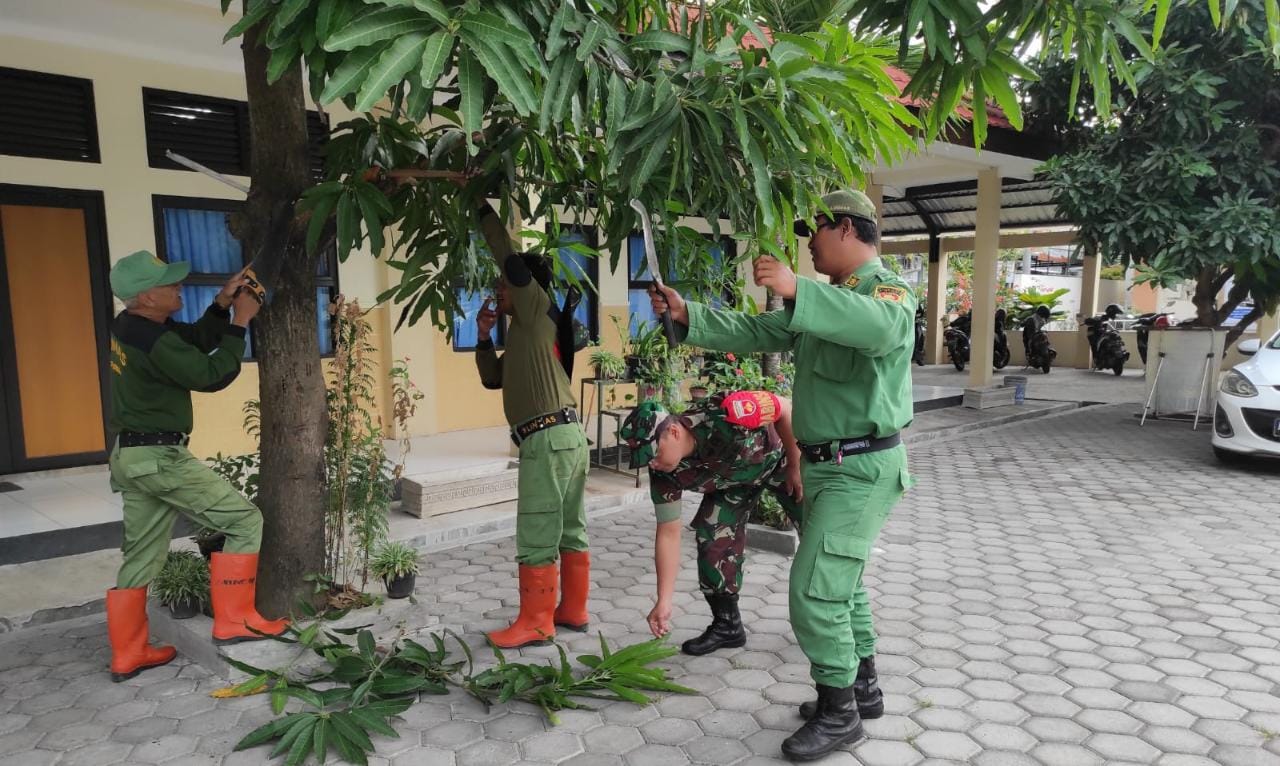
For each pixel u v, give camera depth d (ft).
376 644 10.84
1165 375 32.37
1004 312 55.93
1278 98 25.77
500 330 27.04
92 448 20.29
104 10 17.51
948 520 18.28
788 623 12.25
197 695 9.89
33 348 19.29
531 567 11.16
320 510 11.15
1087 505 19.60
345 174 10.60
